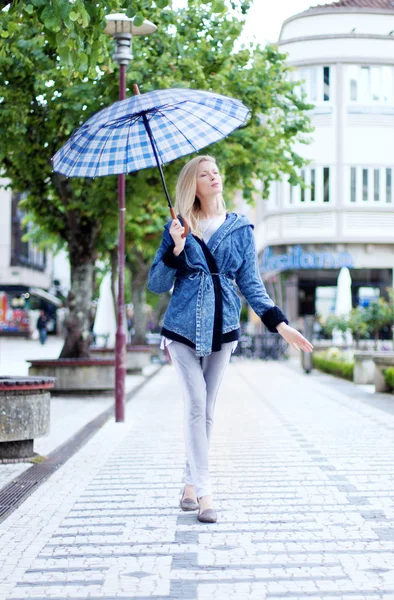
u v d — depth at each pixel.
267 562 5.17
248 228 6.38
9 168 18.73
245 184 18.08
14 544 5.73
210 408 6.51
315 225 38.25
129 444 10.69
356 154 37.00
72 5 6.78
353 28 36.06
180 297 6.25
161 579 4.86
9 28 8.90
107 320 30.36
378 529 5.98
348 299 31.53
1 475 8.43
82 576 4.96
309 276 41.72
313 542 5.64
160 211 23.39
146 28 13.40
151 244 28.19
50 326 77.00
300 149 37.34
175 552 5.45
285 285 41.59
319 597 4.47
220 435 11.34
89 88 15.71
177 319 6.24
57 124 16.81
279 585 4.70
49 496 7.38
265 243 40.88
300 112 18.38
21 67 16.08
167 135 6.58
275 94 18.06
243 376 25.47
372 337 36.47
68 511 6.76
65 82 15.61
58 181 18.30
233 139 16.94
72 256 19.42
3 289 67.25
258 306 6.25
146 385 21.91
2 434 9.02
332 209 37.84
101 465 9.05
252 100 17.34
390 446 10.12
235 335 6.33
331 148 37.19
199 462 6.32
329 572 4.94
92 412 14.95
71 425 12.88
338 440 10.71
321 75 36.66
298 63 36.69
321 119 37.03
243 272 6.35
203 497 6.29
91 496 7.35
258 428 12.09
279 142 18.20
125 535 5.93
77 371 18.36
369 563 5.12
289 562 5.16
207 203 6.41
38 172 18.00
